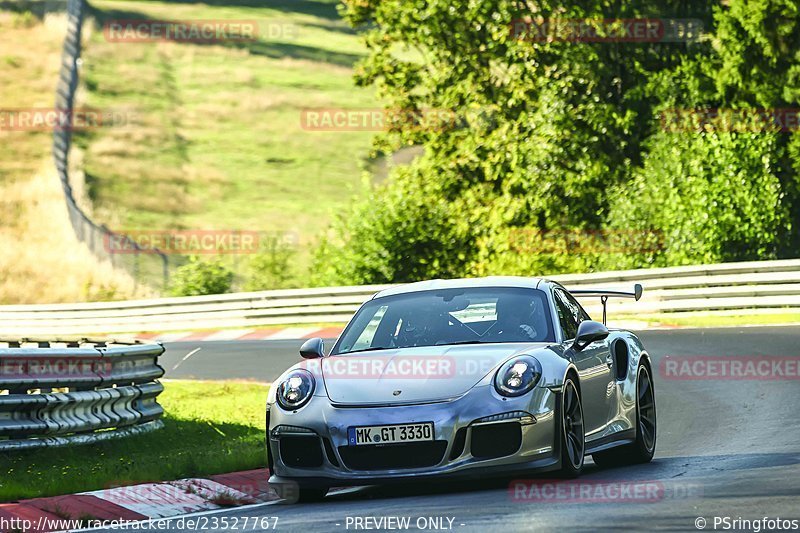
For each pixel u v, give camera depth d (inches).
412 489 1096.2
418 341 1133.1
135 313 4121.6
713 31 4431.6
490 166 4557.1
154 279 5344.5
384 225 4352.9
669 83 4264.3
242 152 7475.4
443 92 4778.5
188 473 1230.3
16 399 1336.1
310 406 1042.7
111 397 1519.4
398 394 1027.9
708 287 3085.6
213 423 1785.2
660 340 2596.0
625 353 1259.8
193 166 7160.4
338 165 7347.4
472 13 4525.1
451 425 1000.2
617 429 1194.6
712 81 4227.4
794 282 2962.6
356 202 4549.7
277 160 7386.8
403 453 1008.2
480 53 4714.6
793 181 3956.7
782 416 1579.7
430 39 4753.9
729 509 839.1
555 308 1167.6
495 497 959.6
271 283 4781.0
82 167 6924.2
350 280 4352.9
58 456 1392.7
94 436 1488.7
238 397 2153.1
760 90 4114.2
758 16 4042.8
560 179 4389.8
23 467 1307.8
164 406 2043.6
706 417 1641.2
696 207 3740.2
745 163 3777.1
